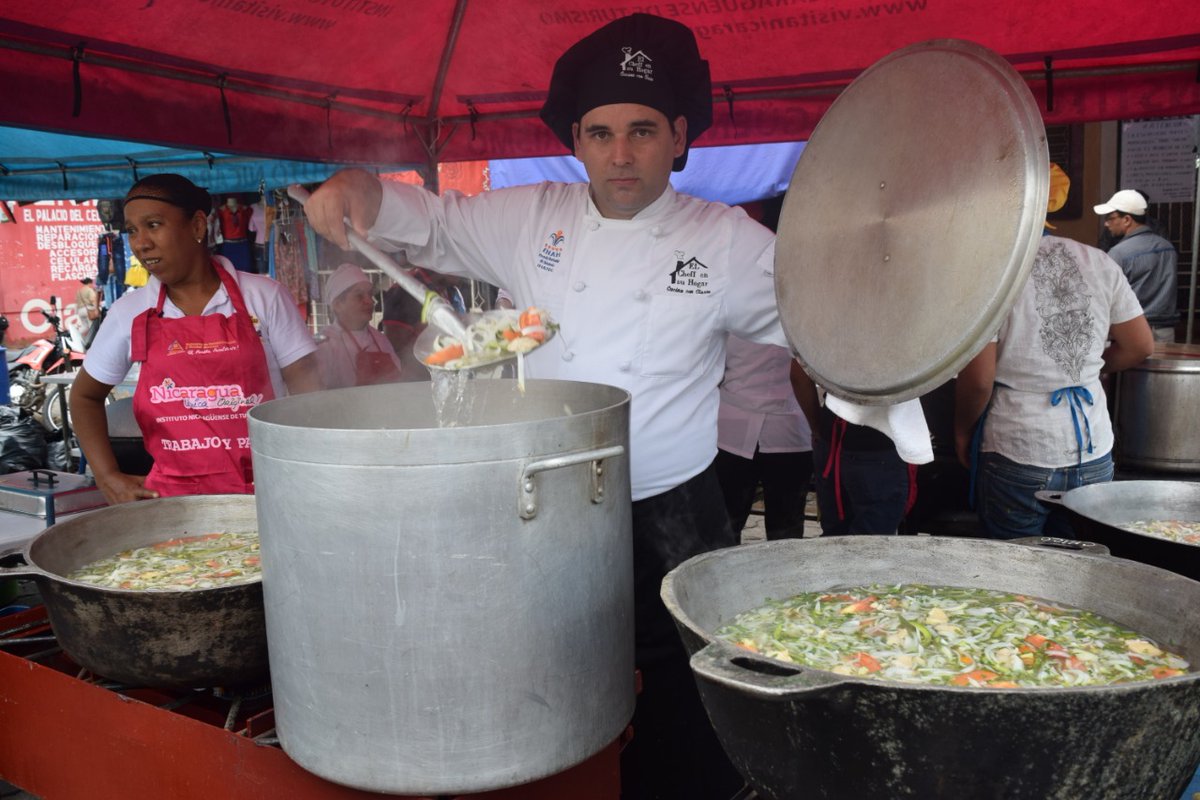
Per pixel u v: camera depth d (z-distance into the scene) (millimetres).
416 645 1314
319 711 1389
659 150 2100
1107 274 3336
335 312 4770
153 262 2646
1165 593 1402
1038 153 1349
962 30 3195
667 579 1347
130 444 3703
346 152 4074
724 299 2258
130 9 2869
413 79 3980
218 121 3561
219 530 2365
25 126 3018
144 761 1781
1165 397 3830
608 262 2236
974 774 984
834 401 1759
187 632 1596
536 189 2406
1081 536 2098
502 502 1300
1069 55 3209
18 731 2014
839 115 1792
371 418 1853
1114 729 957
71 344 9570
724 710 1143
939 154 1518
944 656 1361
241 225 7238
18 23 2816
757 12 3215
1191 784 1492
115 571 2061
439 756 1351
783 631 1452
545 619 1369
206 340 2633
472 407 1931
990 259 1379
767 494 4566
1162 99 3219
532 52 3699
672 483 2291
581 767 1708
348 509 1293
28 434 6582
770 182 5336
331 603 1335
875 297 1629
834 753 1042
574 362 2271
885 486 3752
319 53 3479
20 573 1645
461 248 2432
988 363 3275
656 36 2100
